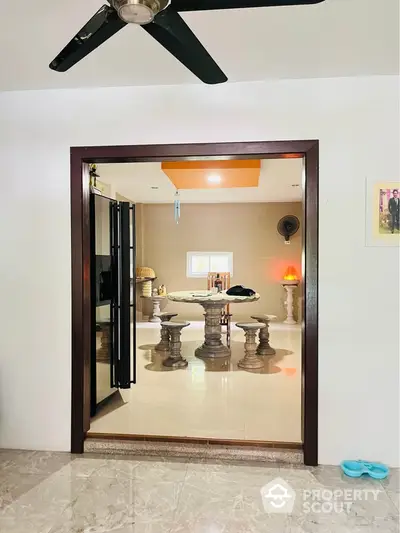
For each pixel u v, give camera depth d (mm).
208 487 2430
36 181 2871
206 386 4242
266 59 2404
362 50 2301
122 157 2805
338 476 2553
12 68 2518
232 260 8492
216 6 1380
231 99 2723
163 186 6484
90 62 2424
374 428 2662
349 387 2668
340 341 2668
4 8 1881
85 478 2529
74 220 2840
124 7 1329
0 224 2904
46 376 2889
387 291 2643
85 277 2914
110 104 2811
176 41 1528
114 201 3920
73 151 2838
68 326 2865
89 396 3043
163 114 2773
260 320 5723
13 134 2885
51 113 2854
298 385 4266
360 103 2639
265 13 1931
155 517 2143
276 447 2811
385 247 2639
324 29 2084
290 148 2682
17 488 2420
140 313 8562
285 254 8359
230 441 2871
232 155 2732
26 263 2891
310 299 2672
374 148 2635
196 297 5492
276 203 8359
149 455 2840
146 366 5066
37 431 2904
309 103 2672
